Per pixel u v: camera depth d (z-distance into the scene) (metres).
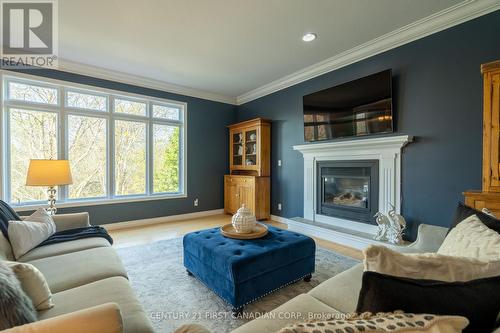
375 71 3.21
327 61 3.67
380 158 3.15
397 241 2.80
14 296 0.89
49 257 1.77
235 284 1.73
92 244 2.04
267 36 2.97
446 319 0.57
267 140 4.81
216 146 5.50
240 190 4.99
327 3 2.35
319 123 3.82
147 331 1.03
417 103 2.83
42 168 2.49
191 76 4.34
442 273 0.76
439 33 2.65
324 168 3.87
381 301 0.64
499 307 0.64
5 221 1.89
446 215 2.62
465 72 2.48
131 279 2.31
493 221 1.24
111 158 4.21
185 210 5.02
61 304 1.17
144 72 4.15
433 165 2.72
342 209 3.62
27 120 3.56
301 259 2.17
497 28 2.29
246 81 4.61
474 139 2.44
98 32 2.88
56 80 3.67
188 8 2.42
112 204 4.17
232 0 2.31
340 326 0.56
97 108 4.12
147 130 4.63
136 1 2.32
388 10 2.47
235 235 2.22
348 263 2.67
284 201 4.59
